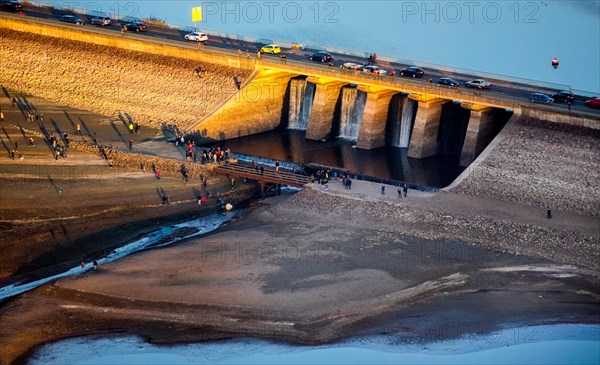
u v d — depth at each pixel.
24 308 148.12
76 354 138.75
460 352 137.25
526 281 152.88
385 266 156.50
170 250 162.62
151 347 139.62
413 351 137.50
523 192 175.50
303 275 153.75
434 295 149.62
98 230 175.88
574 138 180.12
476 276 154.12
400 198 176.88
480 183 179.38
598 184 171.88
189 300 148.00
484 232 164.88
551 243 161.25
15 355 138.75
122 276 154.75
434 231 166.25
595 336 140.25
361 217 171.88
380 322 143.62
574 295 149.50
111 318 145.88
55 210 180.75
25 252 168.12
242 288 150.25
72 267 165.00
